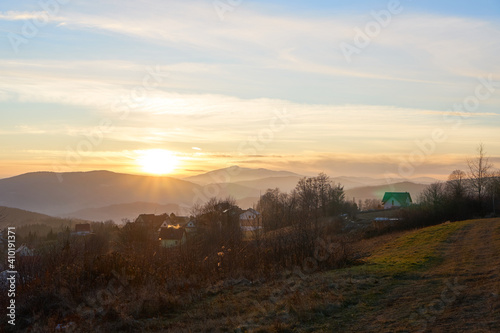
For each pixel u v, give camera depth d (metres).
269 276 16.88
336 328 9.25
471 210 52.06
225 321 10.59
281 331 9.34
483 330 8.17
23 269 15.98
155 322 11.42
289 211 25.34
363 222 57.69
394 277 14.59
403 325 9.02
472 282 12.68
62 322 11.91
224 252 19.72
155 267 17.58
